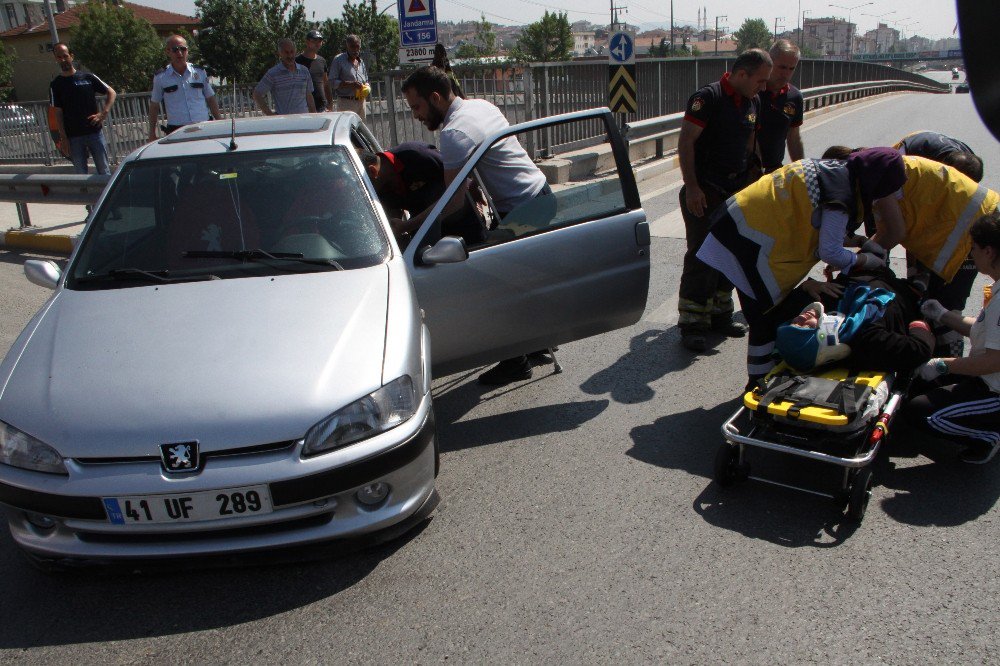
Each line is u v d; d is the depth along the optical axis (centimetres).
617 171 447
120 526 274
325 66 1099
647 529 326
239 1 4500
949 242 391
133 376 291
